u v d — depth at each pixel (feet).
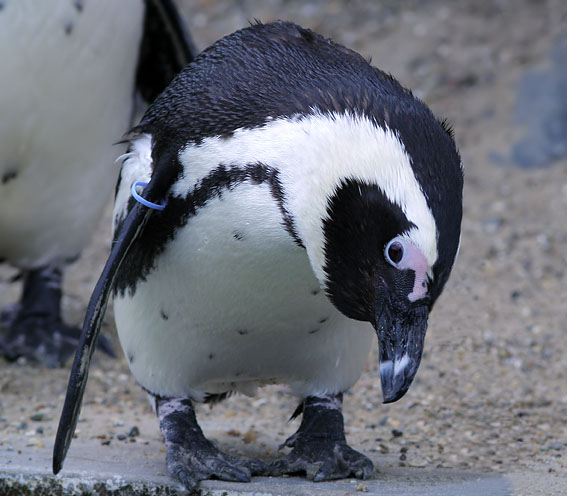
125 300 33.50
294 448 34.14
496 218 65.72
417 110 28.50
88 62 45.19
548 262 60.49
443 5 91.15
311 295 30.27
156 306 32.30
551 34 84.74
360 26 90.02
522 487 32.42
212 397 37.47
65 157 47.14
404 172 26.89
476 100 79.15
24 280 54.19
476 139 75.10
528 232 63.93
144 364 34.22
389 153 26.99
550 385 47.37
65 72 44.83
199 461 33.04
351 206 27.07
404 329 27.12
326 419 34.53
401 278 26.96
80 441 39.34
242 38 31.78
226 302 30.73
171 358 33.55
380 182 26.86
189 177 29.55
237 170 28.53
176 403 34.81
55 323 53.47
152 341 33.40
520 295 57.00
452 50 85.15
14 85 44.21
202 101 30.07
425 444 39.93
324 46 31.27
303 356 33.32
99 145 47.91
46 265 51.96
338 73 29.63
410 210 26.63
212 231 29.27
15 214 48.39
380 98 28.43
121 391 48.34
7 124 44.96
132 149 32.27
